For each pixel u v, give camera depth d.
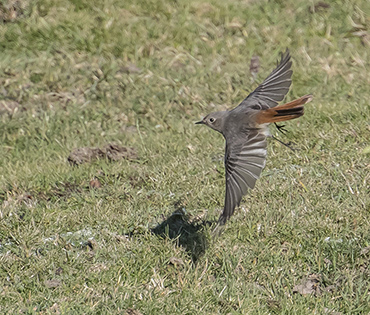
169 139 14.57
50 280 9.20
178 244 9.91
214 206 11.03
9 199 11.76
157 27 19.23
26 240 10.07
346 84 16.88
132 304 8.47
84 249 10.02
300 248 9.55
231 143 7.88
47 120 16.16
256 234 9.95
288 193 11.04
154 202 11.34
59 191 12.29
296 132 13.50
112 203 11.32
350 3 20.19
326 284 8.89
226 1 20.48
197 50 18.62
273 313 8.41
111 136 15.40
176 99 16.80
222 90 17.00
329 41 18.95
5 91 17.31
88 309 8.34
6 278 9.30
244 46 18.86
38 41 18.80
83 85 17.45
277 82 8.53
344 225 9.97
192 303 8.48
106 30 19.05
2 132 15.92
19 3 19.67
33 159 14.41
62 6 19.97
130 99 16.81
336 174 11.48
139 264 9.43
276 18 19.77
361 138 12.83
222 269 9.27
